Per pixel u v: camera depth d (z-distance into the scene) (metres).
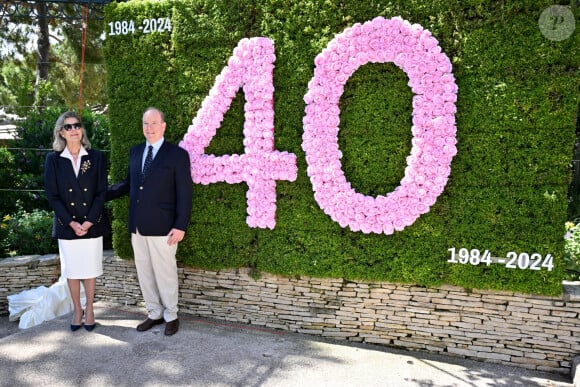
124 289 4.81
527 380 3.48
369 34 3.70
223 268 4.38
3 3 6.07
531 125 3.49
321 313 4.16
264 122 4.00
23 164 6.78
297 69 3.95
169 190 3.89
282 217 4.11
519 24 3.45
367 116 3.84
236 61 4.04
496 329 3.73
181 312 4.61
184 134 4.35
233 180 4.15
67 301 4.86
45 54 10.62
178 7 4.24
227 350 3.82
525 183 3.56
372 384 3.35
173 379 3.35
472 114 3.59
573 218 6.30
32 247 5.64
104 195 3.98
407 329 3.95
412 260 3.82
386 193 3.85
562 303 3.56
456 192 3.69
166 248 3.92
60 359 3.62
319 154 3.86
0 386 3.24
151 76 4.40
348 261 3.98
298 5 3.89
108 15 4.49
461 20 3.56
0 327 4.82
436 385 3.36
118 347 3.82
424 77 3.59
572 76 3.40
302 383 3.34
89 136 7.06
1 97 10.87
